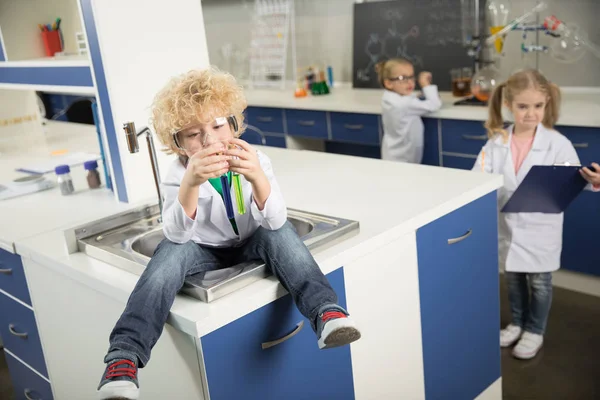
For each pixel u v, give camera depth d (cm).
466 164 340
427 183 202
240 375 141
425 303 185
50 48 262
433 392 196
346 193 200
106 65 197
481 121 325
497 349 219
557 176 213
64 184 229
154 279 136
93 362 176
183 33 212
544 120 248
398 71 341
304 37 481
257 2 482
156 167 181
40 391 216
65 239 173
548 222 245
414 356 186
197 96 135
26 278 192
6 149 308
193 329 130
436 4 388
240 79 510
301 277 140
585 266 304
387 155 360
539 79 239
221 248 154
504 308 303
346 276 159
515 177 248
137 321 130
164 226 145
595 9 330
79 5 197
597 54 335
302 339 153
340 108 384
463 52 382
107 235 178
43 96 527
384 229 166
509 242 253
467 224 194
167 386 148
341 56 460
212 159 131
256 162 138
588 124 283
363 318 167
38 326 197
